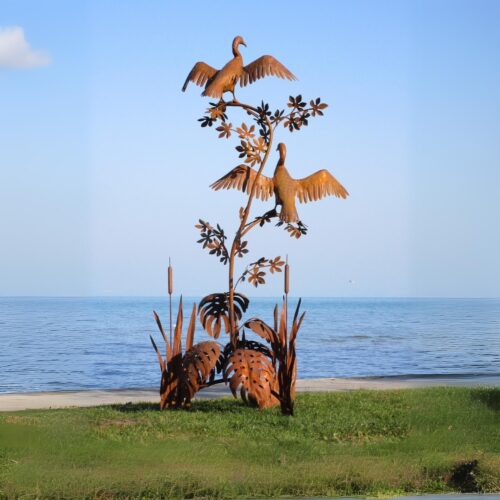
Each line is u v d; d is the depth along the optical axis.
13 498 7.49
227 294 12.76
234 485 7.87
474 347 45.50
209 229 12.62
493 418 11.56
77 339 53.38
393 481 8.10
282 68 12.41
